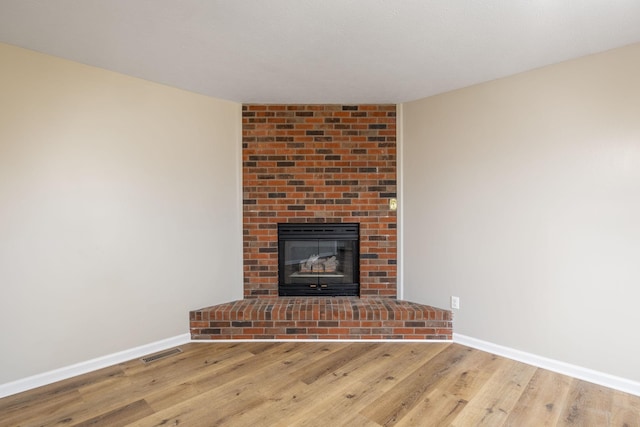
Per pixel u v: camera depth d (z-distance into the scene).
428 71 2.62
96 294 2.54
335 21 1.92
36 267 2.28
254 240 3.45
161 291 2.90
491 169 2.81
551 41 2.14
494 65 2.50
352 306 3.19
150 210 2.83
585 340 2.37
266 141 3.42
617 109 2.22
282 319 3.06
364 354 2.78
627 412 1.99
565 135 2.44
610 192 2.26
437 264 3.16
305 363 2.62
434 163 3.17
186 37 2.10
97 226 2.54
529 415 1.97
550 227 2.51
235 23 1.94
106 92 2.58
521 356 2.65
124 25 1.95
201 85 2.91
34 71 2.26
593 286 2.33
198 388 2.26
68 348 2.42
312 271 3.64
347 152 3.43
